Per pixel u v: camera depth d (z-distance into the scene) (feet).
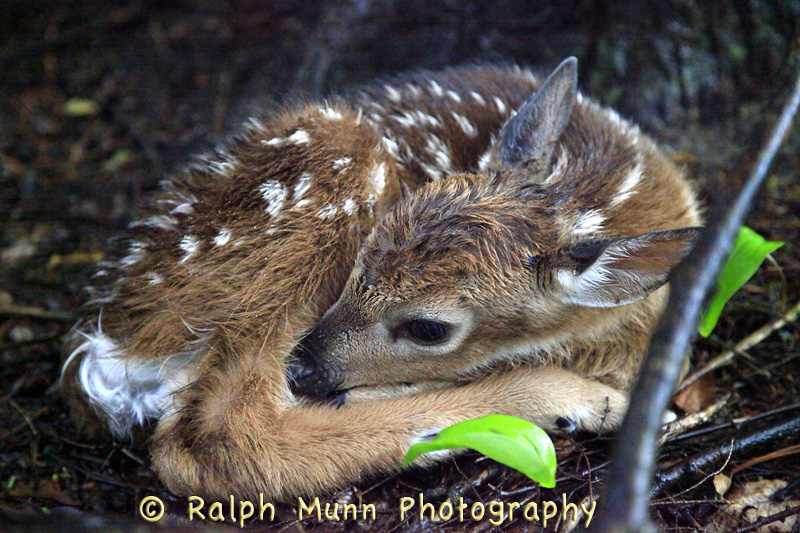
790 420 17.79
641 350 19.45
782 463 17.89
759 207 25.48
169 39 40.91
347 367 17.98
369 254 16.97
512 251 16.88
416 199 17.22
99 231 29.17
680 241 14.64
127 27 42.09
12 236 29.04
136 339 18.04
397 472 17.43
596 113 21.72
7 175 32.48
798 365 20.49
